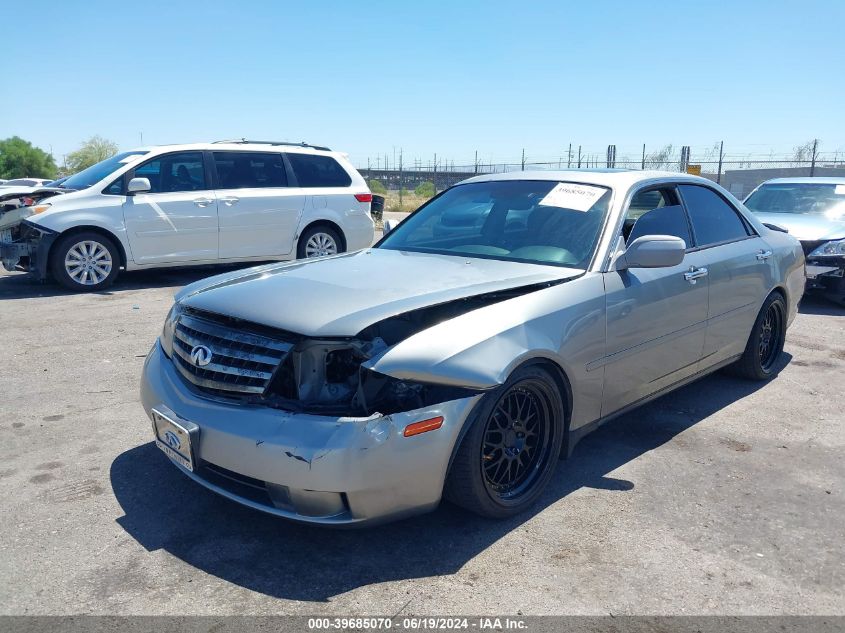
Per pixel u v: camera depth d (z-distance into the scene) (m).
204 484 3.07
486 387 2.95
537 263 3.81
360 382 2.84
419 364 2.84
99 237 8.80
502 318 3.18
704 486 3.73
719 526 3.31
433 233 4.43
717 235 4.87
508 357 3.05
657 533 3.23
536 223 4.11
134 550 3.03
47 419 4.52
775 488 3.72
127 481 3.67
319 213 10.12
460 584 2.81
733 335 4.92
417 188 39.34
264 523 3.27
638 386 4.01
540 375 3.29
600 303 3.61
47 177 56.62
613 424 4.62
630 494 3.62
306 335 2.85
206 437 2.95
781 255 5.44
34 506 3.39
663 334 4.11
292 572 2.88
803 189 9.80
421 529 3.24
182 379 3.30
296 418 2.81
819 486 3.76
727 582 2.86
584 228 3.96
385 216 23.86
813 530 3.29
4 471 3.76
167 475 3.74
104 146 52.38
